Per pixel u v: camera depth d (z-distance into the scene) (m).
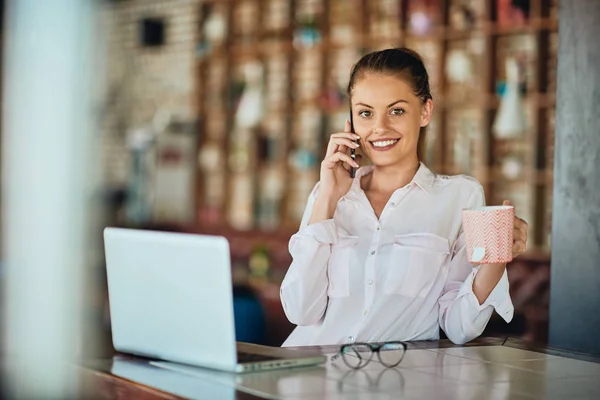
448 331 2.74
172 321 2.24
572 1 3.17
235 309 4.05
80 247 9.29
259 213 8.21
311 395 1.92
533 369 2.27
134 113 9.54
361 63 2.81
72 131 9.88
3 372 2.50
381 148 2.78
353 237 2.82
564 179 3.21
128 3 9.56
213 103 8.51
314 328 2.89
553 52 6.23
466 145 6.75
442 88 6.70
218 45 8.30
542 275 5.88
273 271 7.55
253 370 2.16
